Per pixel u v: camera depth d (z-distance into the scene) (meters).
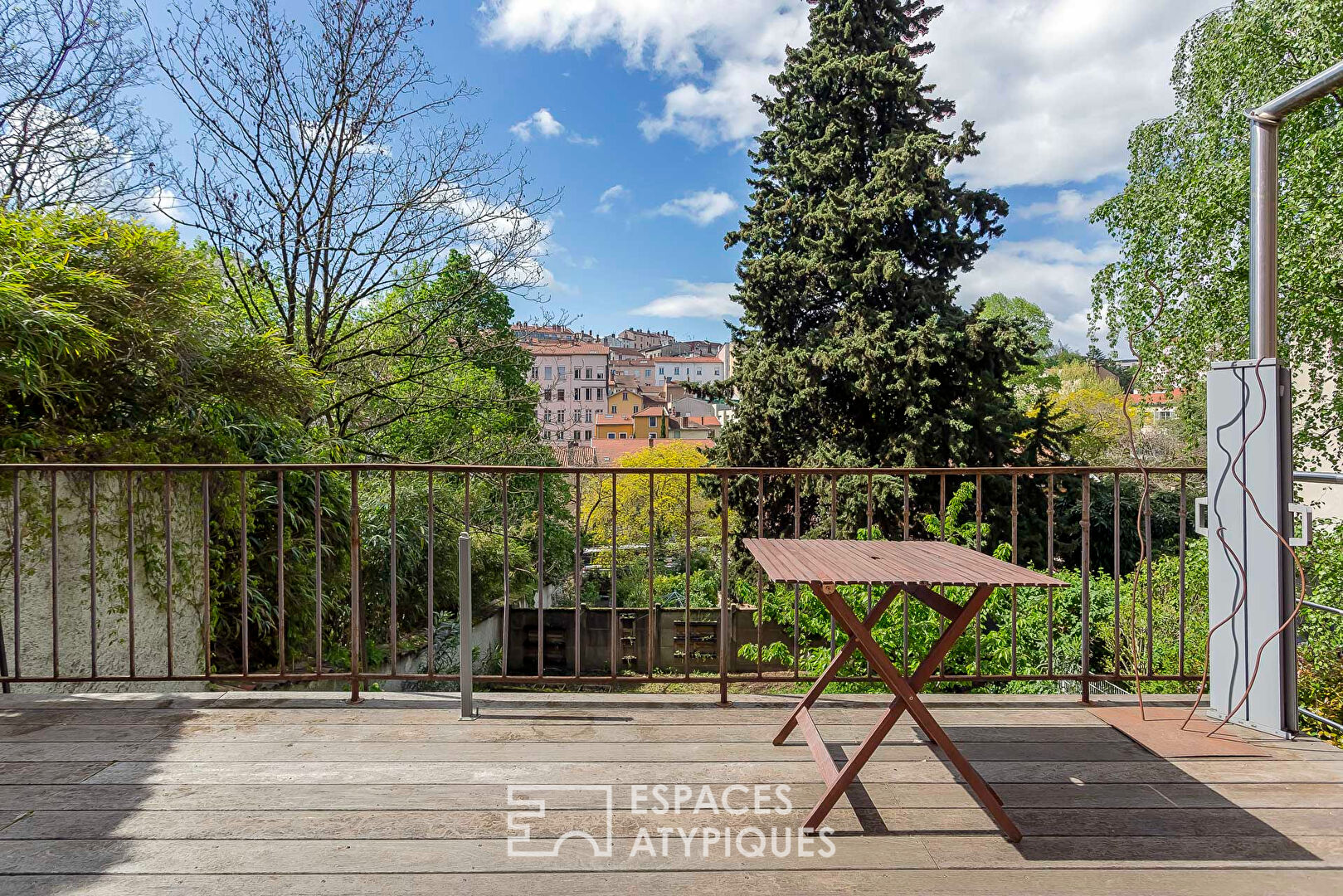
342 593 5.77
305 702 2.73
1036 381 22.50
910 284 13.30
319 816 1.84
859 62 13.89
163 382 4.24
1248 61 9.36
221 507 4.52
